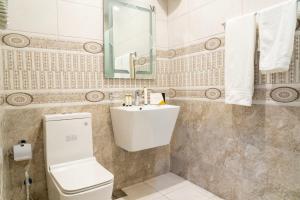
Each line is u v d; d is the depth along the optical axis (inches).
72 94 66.4
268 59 49.9
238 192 63.9
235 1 62.0
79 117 61.7
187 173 82.9
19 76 57.8
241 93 56.8
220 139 68.9
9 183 57.2
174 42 86.1
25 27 58.3
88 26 68.6
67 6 64.7
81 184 45.6
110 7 72.6
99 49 71.1
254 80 58.2
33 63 59.7
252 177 59.9
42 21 60.7
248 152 60.7
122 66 76.2
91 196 45.2
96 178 48.8
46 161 57.0
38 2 60.0
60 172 52.8
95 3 69.7
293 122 50.6
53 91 63.1
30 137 59.9
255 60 57.5
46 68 61.8
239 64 57.1
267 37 50.1
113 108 70.8
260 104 57.2
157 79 86.3
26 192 59.7
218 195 70.4
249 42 54.5
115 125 71.7
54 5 62.5
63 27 64.2
